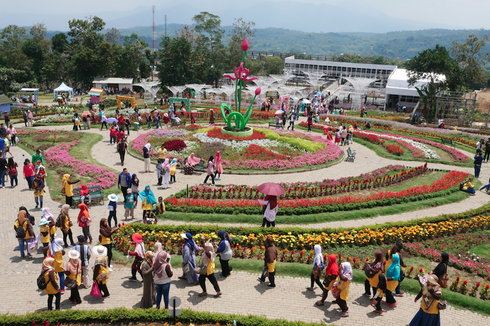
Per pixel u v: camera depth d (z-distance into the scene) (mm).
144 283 11109
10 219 17984
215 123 43750
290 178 25875
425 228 17281
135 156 29609
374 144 36156
